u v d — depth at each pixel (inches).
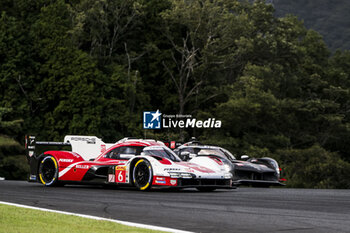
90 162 1578.5
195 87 6215.6
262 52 6210.6
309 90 6574.8
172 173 1403.8
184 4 6146.7
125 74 5546.3
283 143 5748.0
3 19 5009.8
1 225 703.1
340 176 4776.1
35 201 1087.6
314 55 7406.5
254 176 2175.2
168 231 682.2
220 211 942.4
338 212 955.3
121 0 6072.8
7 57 4968.0
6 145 4468.5
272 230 724.0
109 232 665.6
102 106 4980.3
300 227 753.6
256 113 5639.8
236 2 6412.4
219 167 1560.0
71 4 5979.3
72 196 1235.2
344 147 6525.6
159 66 6274.6
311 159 4874.5
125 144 1576.0
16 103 4911.4
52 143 1936.5
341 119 6077.8
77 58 5039.4
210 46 6235.2
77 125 4753.9
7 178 4608.8
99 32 5885.8
